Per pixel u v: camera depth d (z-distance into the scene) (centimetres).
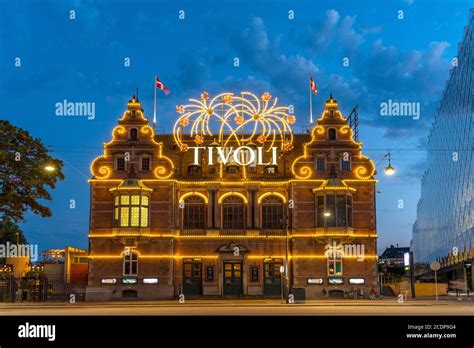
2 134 4831
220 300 5709
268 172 6294
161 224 6019
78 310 4038
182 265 6069
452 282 9556
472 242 8950
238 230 6100
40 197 5041
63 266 6800
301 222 6047
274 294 6000
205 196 6188
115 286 5919
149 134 6197
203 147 6297
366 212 6053
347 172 6141
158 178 6091
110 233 5994
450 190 11131
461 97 9856
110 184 6106
